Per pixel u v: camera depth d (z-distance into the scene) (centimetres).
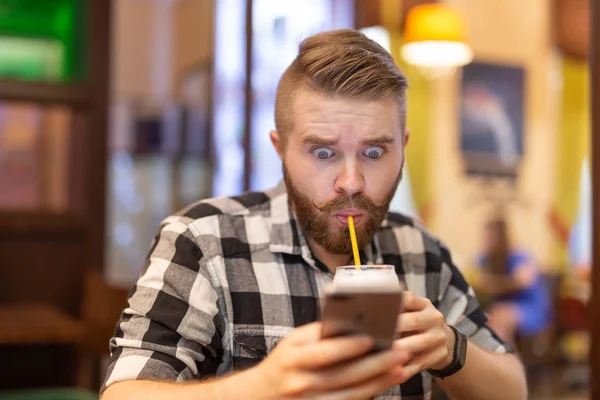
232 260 128
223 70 357
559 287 527
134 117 413
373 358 81
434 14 421
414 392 133
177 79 407
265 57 354
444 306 149
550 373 504
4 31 372
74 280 387
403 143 121
